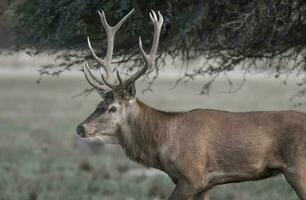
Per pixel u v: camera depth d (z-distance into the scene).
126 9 33.62
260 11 33.59
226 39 36.97
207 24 34.91
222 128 32.44
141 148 33.91
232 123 32.44
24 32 36.72
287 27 34.97
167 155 33.03
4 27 38.62
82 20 34.56
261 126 32.12
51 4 34.41
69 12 33.75
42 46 37.09
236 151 32.16
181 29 33.53
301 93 41.84
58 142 101.06
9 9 37.84
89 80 34.19
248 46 37.00
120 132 34.00
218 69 38.22
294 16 35.09
